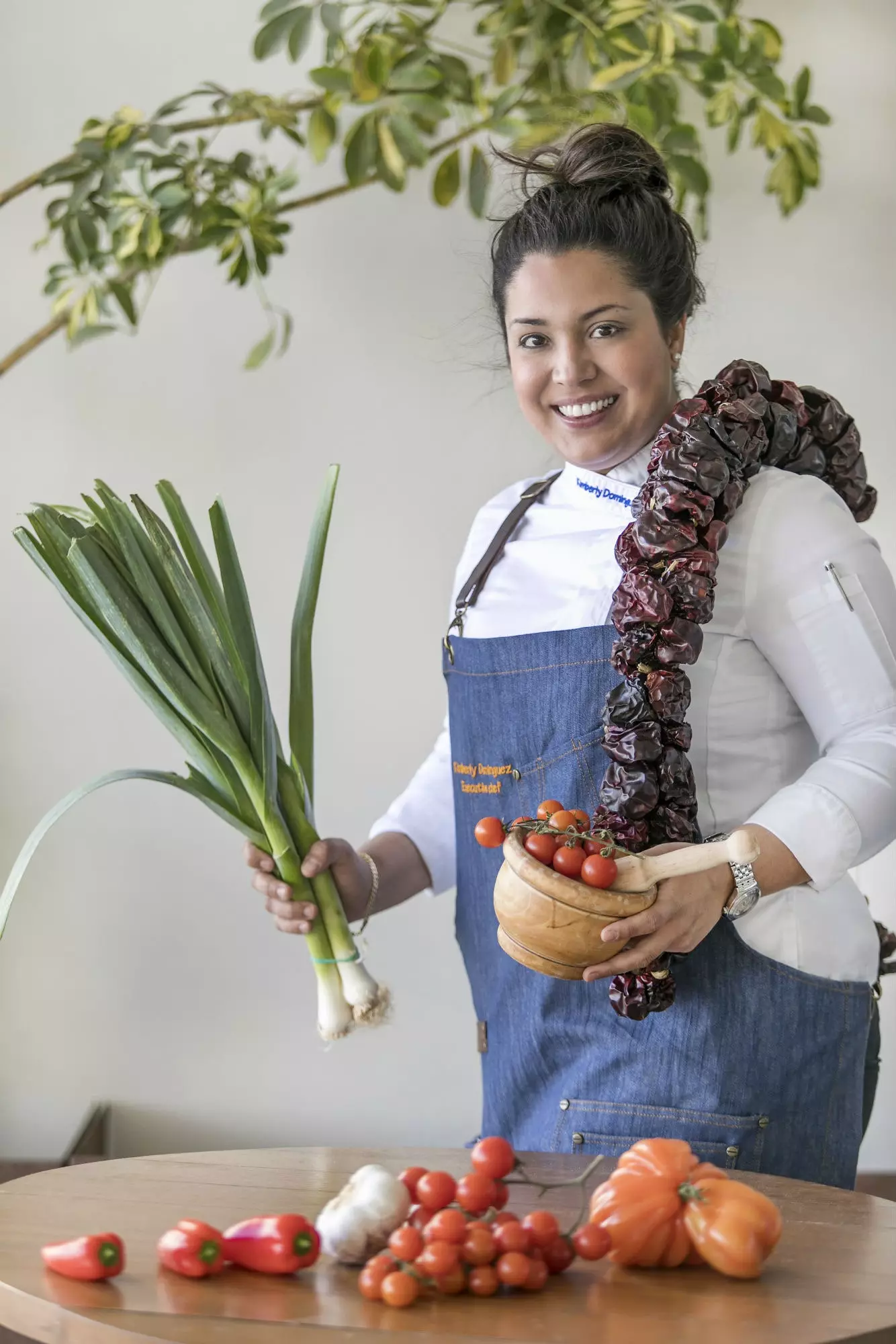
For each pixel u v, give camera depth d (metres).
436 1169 1.29
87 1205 1.17
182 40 2.78
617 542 1.36
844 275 2.86
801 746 1.48
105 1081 2.87
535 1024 1.47
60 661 2.83
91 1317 0.91
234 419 2.83
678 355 1.55
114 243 2.44
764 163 2.83
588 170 1.44
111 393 2.81
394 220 2.81
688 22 2.39
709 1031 1.39
